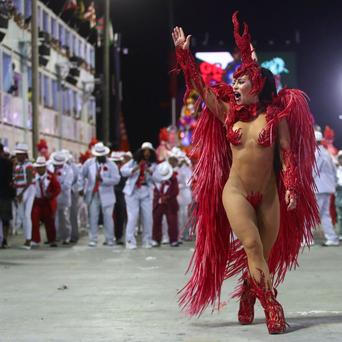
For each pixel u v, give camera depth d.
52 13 35.75
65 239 18.08
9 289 9.46
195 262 6.70
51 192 17.25
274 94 6.39
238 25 6.36
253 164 6.23
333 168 16.09
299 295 8.49
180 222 18.77
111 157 19.06
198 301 6.70
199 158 6.62
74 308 7.77
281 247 6.77
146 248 16.52
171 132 31.73
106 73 33.16
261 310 7.43
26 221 16.64
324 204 16.05
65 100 38.47
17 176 16.73
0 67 27.88
